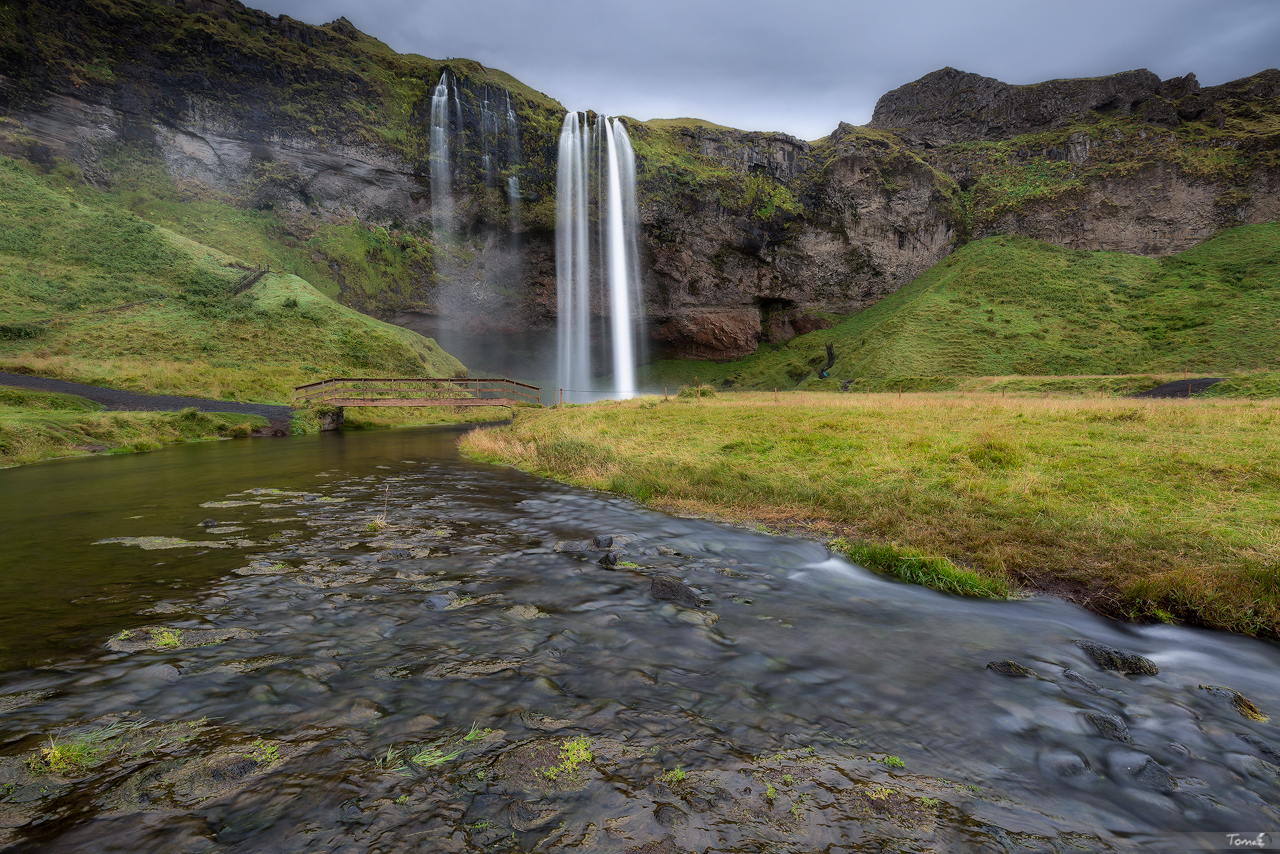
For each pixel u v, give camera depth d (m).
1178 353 58.28
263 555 6.52
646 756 2.86
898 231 97.25
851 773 2.79
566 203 81.62
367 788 2.53
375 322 55.72
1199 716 3.51
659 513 9.23
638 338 94.50
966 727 3.28
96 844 2.13
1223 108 100.69
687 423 18.03
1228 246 81.19
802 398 31.50
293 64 69.25
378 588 5.47
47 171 56.00
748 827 2.36
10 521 8.29
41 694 3.29
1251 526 6.54
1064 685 3.84
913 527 7.41
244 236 62.97
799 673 3.91
